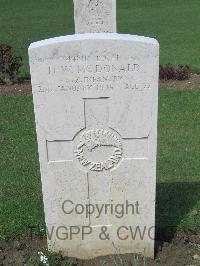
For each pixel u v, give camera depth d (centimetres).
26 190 232
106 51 156
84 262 183
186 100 358
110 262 180
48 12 839
